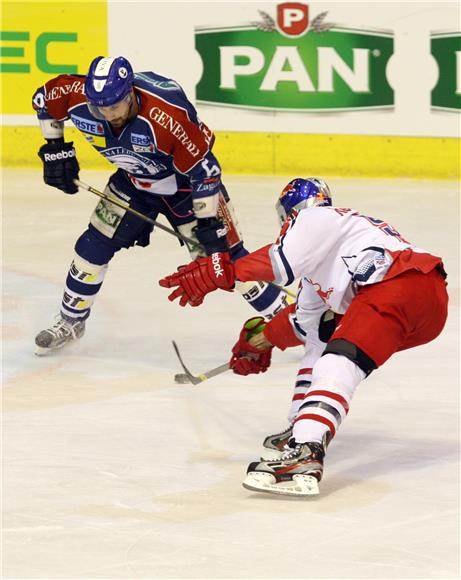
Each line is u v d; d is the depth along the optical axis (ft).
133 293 73.82
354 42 110.93
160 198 57.98
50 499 39.58
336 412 39.06
